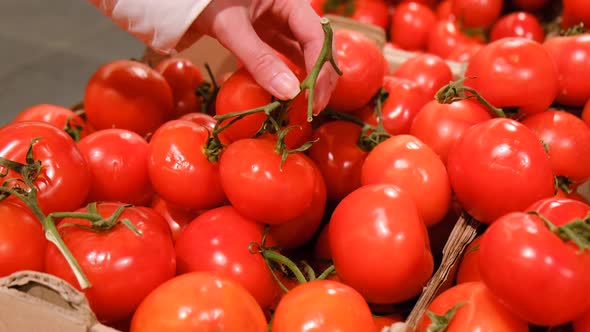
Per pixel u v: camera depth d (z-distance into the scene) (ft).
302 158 1.34
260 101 1.37
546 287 1.01
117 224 1.18
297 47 1.54
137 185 1.45
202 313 1.05
